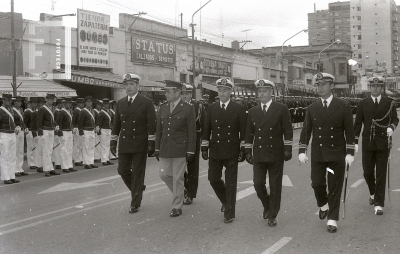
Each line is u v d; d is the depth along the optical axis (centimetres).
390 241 558
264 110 636
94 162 1503
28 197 886
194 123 707
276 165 632
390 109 702
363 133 721
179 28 3228
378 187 698
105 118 1416
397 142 1884
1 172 1062
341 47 7312
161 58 2989
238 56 4081
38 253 539
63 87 1952
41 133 1170
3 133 1053
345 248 535
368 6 10294
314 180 624
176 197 706
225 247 547
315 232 604
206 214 713
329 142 610
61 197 878
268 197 655
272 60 4816
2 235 619
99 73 2389
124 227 647
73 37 2283
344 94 5391
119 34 2619
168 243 568
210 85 3328
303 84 5431
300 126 3184
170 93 710
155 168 1262
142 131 738
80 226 658
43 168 1182
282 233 601
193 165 786
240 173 1128
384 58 10206
